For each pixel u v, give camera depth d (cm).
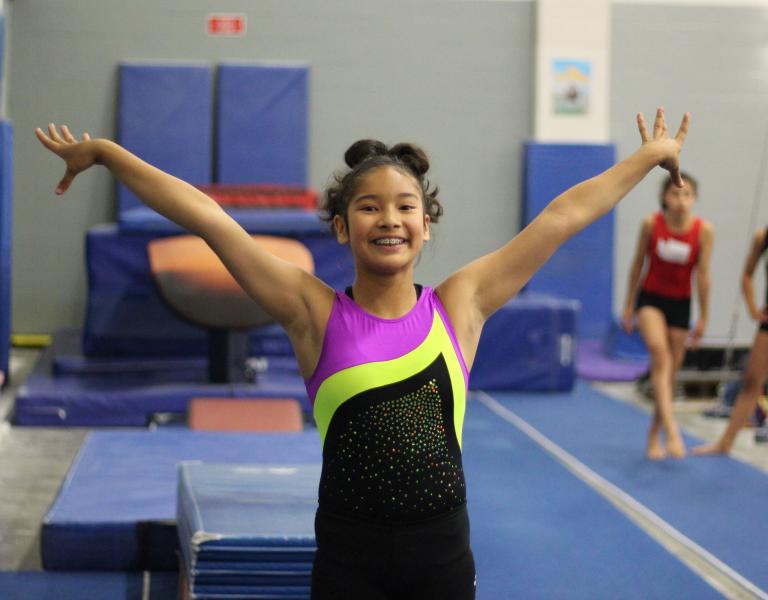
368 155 306
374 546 278
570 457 789
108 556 523
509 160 1298
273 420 757
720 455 798
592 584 530
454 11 1273
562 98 1286
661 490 702
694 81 1310
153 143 1213
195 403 798
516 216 1305
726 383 955
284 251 892
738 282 1340
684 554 579
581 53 1282
